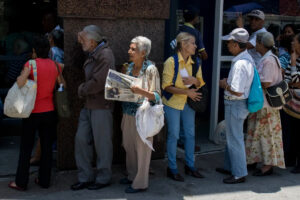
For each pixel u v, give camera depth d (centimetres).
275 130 463
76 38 436
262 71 450
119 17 450
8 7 624
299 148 490
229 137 443
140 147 397
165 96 435
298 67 482
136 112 387
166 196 408
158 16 466
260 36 448
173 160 448
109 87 373
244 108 429
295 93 478
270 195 420
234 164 445
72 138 456
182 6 601
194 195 414
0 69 632
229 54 607
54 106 407
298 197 418
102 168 414
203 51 535
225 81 436
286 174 484
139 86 380
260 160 477
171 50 560
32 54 403
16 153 519
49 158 412
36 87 379
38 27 639
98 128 403
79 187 414
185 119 451
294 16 684
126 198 399
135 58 386
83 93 397
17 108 370
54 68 396
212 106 593
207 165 505
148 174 441
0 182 427
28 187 418
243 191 428
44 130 405
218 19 571
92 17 436
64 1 423
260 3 648
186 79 420
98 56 391
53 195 401
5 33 629
